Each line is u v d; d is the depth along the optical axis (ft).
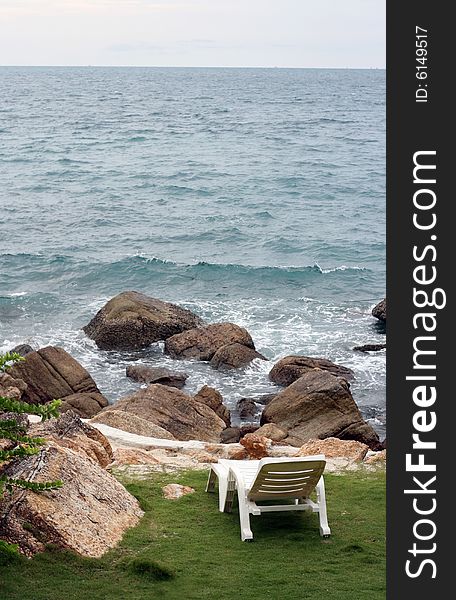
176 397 62.18
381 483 34.42
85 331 88.79
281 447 42.88
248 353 80.18
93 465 30.19
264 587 24.34
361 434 60.59
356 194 191.11
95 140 283.18
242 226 152.15
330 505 31.73
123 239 139.54
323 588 24.36
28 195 178.81
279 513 30.58
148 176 206.49
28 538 25.26
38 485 23.36
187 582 24.52
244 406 69.46
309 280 114.62
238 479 28.63
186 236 143.02
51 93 590.55
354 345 86.58
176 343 82.69
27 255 123.65
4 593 22.90
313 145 286.25
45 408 22.93
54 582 23.86
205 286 111.14
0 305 99.45
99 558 25.66
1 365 24.40
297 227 152.87
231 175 211.61
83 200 174.40
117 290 109.40
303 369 75.36
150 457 38.55
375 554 27.02
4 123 336.08
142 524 28.91
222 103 504.02
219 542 27.81
